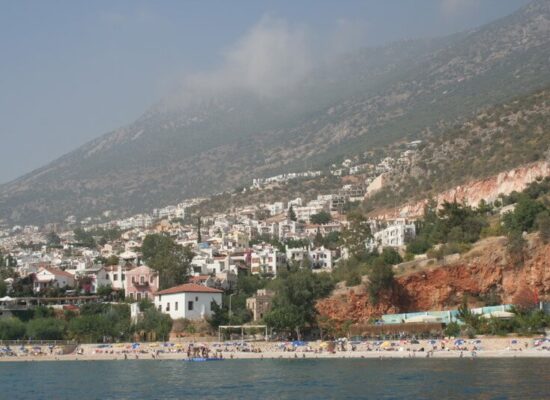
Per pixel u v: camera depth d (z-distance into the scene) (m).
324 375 156.75
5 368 193.88
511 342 188.38
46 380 164.88
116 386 151.50
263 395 134.00
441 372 153.12
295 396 131.62
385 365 170.88
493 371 150.88
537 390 126.44
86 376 170.25
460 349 190.38
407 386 136.88
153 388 146.75
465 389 130.38
